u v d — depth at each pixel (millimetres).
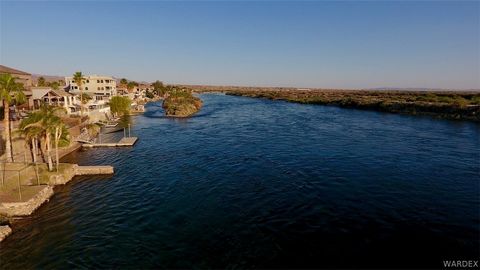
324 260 19406
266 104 147500
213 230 23328
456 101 103125
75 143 52438
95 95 113562
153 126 76750
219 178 35469
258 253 20203
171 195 30594
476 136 57844
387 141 53875
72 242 21859
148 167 40531
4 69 69750
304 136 59938
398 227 23453
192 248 20875
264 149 49438
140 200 29438
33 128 33469
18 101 36375
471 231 22766
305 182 33406
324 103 139000
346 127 70625
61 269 18812
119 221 25078
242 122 82375
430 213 25734
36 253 20500
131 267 18906
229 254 20141
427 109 93625
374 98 145375
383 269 18484
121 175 37250
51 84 114938
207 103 156250
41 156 41344
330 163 40562
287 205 27625
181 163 42219
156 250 20703
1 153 37125
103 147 52875
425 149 47531
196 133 66000
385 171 36812
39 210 27016
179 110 99688
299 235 22453
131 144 53562
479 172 36125
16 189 28844
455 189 30953
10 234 22766
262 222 24516
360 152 46094
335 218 25016
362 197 29188
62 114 67938
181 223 24547
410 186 31859
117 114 94688
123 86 167125
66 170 35625
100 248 21047
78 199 29766
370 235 22344
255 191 31156
